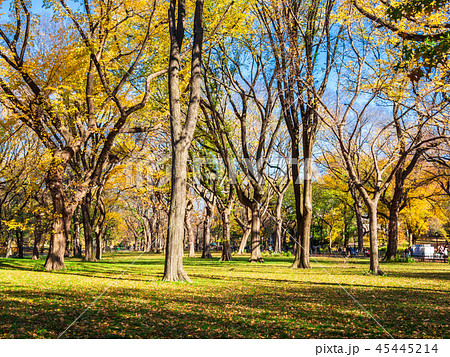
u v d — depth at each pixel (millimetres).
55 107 19547
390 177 19531
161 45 20641
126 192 39688
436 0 9023
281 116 27734
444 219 42594
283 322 7699
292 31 19641
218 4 18969
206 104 24547
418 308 9586
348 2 14352
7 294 10586
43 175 24172
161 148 31625
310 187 23656
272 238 73562
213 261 33344
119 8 19797
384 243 64375
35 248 38250
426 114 16812
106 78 21266
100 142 20875
